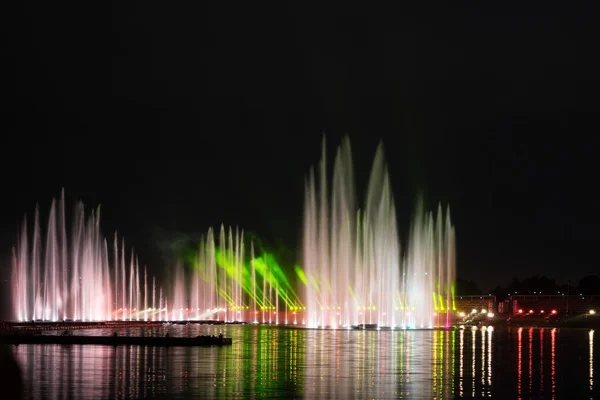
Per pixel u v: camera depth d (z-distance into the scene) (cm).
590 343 5803
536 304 10869
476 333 7506
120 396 2664
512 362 4094
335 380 3184
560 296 10788
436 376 3384
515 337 6681
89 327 7762
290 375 3334
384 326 8662
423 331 7931
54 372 3353
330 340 5875
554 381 3269
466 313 10675
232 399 2623
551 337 6719
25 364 3697
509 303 10981
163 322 9231
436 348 5075
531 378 3366
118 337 5134
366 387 2980
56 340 5200
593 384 3178
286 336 6431
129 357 4088
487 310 10744
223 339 5150
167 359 3978
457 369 3694
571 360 4238
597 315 9819
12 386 970
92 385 2936
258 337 6262
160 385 2950
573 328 9025
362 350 4800
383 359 4156
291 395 2739
